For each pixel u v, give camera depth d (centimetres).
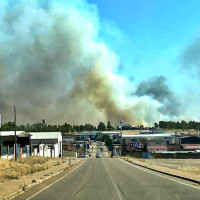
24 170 3331
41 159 6144
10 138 6075
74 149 15375
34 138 10519
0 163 3528
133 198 1442
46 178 2678
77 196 1558
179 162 7338
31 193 1734
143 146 13912
